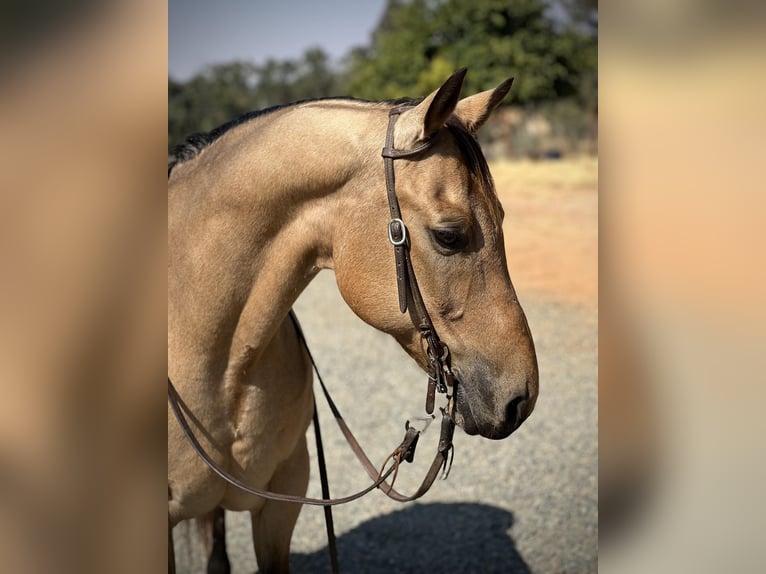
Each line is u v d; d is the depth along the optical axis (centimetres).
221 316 183
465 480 391
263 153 177
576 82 1962
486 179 165
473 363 164
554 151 2145
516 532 337
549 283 859
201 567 322
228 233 180
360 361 605
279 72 3222
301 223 178
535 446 431
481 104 176
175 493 195
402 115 168
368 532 341
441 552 321
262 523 223
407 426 180
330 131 173
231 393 189
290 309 198
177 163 200
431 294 164
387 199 166
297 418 206
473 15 1856
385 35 2066
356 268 172
